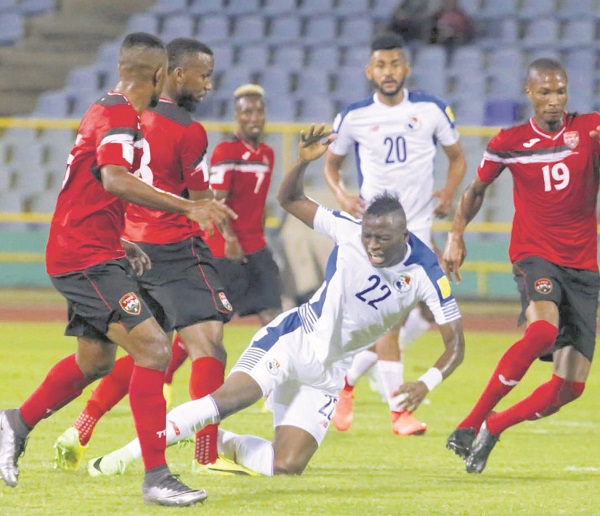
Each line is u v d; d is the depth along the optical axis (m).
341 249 20.55
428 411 33.34
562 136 23.52
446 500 18.94
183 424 18.94
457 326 20.39
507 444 27.34
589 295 23.62
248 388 19.86
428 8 77.38
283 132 65.06
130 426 28.19
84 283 18.52
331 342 20.83
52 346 47.19
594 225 23.80
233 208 33.22
